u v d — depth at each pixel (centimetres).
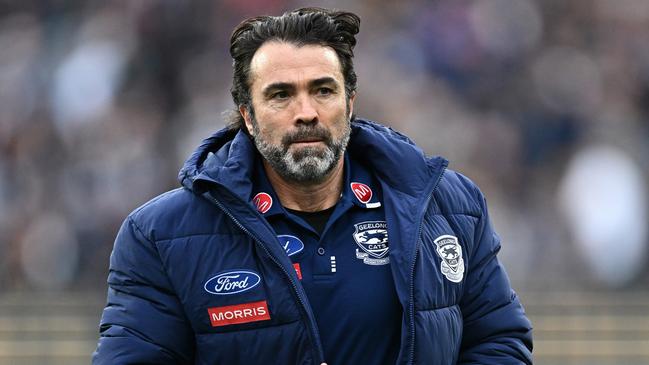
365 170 1337
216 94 5156
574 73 5316
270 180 1320
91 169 4516
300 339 1248
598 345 3534
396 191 1312
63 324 3653
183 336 1288
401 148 1328
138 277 1295
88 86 5000
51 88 5109
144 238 1295
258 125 1283
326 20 1277
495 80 5278
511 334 1351
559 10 5547
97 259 4297
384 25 5450
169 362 1287
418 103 5034
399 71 5234
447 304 1299
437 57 5316
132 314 1288
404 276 1267
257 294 1256
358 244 1297
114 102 4972
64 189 4497
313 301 1275
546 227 4191
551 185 4691
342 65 1288
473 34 5391
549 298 3722
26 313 3700
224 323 1260
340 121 1273
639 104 5281
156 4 5369
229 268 1266
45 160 4669
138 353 1276
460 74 5281
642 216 4075
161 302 1284
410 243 1277
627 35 5566
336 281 1280
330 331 1272
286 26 1273
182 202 1302
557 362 3534
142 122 4862
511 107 5169
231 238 1277
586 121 5041
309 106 1259
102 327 1306
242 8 5494
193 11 5403
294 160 1265
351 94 1310
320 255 1288
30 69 5212
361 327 1273
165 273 1287
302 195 1310
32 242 4309
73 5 5566
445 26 5384
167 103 5109
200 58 5316
